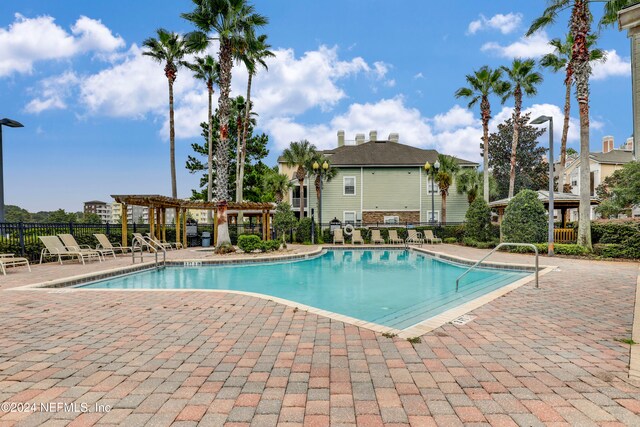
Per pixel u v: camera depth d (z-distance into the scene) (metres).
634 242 12.47
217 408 2.45
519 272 10.84
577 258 13.11
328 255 17.72
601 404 2.49
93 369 3.12
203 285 9.62
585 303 5.79
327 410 2.42
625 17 4.17
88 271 9.59
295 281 10.35
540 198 16.80
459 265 13.29
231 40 15.26
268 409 2.43
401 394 2.65
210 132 27.67
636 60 4.67
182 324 4.57
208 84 27.52
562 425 2.23
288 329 4.36
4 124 11.43
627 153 35.84
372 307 7.00
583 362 3.27
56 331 4.26
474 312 5.21
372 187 29.50
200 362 3.29
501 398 2.59
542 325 4.52
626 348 3.65
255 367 3.17
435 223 26.06
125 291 6.82
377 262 15.05
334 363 3.26
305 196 30.70
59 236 11.84
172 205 18.39
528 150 39.69
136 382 2.86
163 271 11.88
